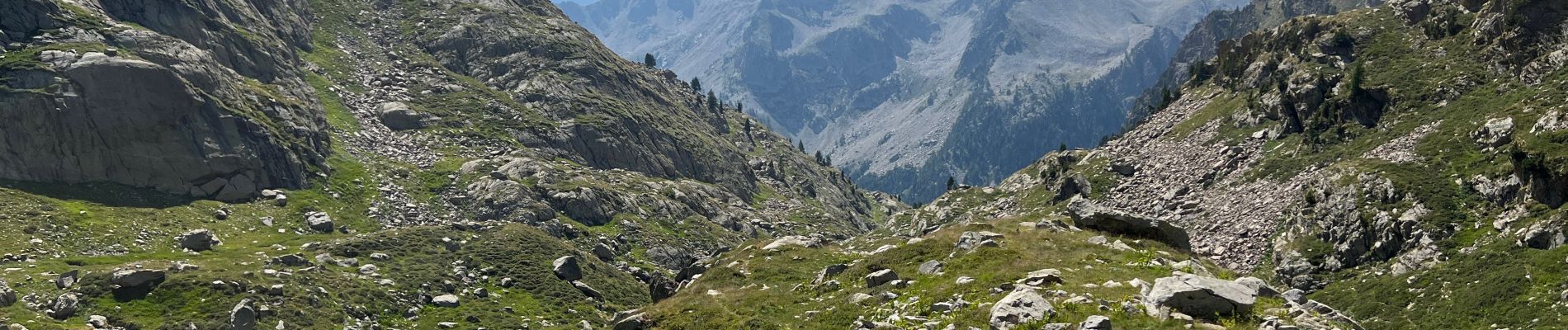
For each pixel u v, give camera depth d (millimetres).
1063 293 45188
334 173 161750
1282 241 123938
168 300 91938
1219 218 137625
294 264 111688
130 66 138375
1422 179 119062
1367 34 165875
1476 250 103562
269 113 161625
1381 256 111812
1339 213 120562
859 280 57594
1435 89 140875
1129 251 56000
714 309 54344
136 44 152250
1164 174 158750
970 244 59469
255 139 149875
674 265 158375
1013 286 48625
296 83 190625
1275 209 131500
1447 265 103562
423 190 167125
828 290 57031
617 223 166125
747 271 67312
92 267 104125
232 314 87812
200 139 142500
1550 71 129500
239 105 154250
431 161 181500
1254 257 124750
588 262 135125
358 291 102562
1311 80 156625
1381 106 144375
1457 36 152500
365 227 146500
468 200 163375
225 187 141750
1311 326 39031
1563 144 107000
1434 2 163625
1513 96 129625
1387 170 122750
